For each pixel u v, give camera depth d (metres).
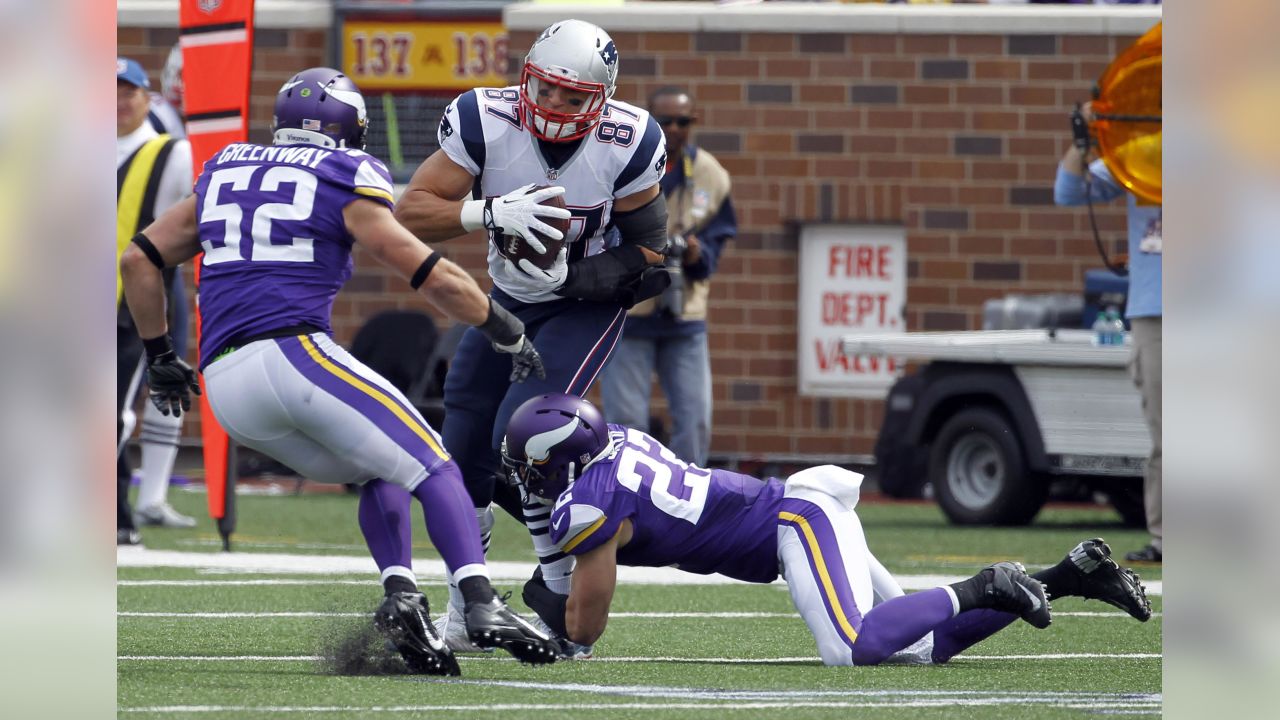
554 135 21.02
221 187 18.34
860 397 55.59
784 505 19.59
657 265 22.50
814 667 19.25
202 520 41.78
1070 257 55.34
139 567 31.02
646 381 35.28
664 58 55.84
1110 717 15.70
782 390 55.91
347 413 17.77
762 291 55.94
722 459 55.91
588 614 19.03
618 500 18.92
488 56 60.62
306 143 18.56
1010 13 55.09
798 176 55.75
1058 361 41.22
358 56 60.31
